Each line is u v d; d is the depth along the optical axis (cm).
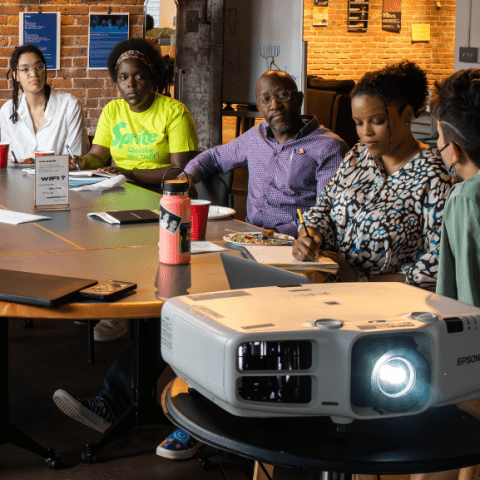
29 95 392
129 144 360
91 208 249
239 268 149
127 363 228
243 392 88
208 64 467
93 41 557
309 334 87
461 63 548
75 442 231
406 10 1036
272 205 294
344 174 217
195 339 94
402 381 90
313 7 1002
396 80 194
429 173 199
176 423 104
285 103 284
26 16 541
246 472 184
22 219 223
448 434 98
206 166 314
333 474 103
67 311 138
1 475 209
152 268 168
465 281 133
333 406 88
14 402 258
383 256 201
